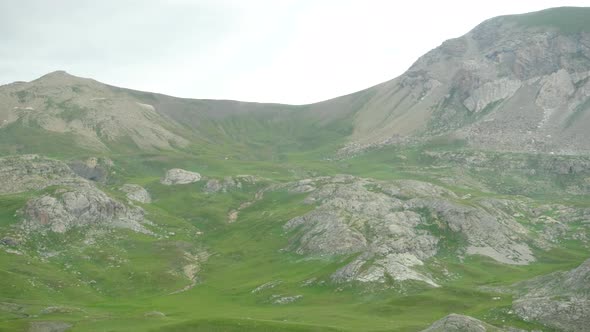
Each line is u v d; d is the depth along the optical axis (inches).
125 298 5467.5
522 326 3302.2
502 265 6013.8
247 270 6510.8
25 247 6417.3
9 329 3654.0
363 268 5196.9
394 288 4729.3
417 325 3513.8
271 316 4119.1
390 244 5836.6
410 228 6899.6
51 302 4884.4
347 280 5098.4
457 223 7012.8
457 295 4313.5
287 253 7007.9
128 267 6343.5
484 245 6653.5
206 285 5999.0
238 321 3570.4
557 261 6299.2
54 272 5876.0
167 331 3447.3
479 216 7071.9
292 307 4594.0
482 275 5546.3
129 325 3772.1
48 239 6771.7
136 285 5876.0
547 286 3919.8
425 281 4891.7
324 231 6983.3
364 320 3826.3
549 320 3297.2
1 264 5708.7
